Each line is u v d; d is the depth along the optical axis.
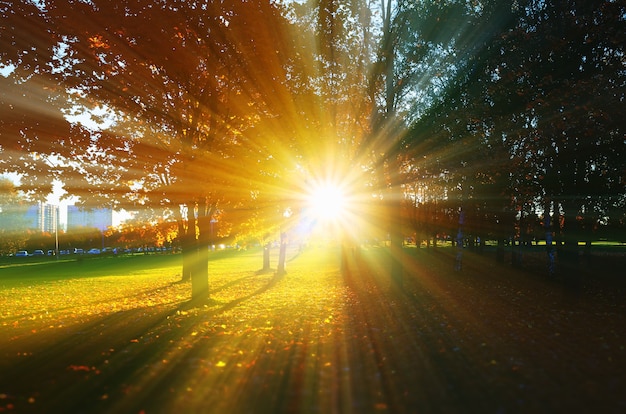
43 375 7.85
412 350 9.28
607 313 13.03
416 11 19.64
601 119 14.16
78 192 16.97
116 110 16.64
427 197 30.78
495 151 16.77
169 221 23.06
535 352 8.66
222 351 9.55
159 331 12.16
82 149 16.20
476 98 17.59
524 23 16.52
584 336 9.90
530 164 15.55
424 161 20.81
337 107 20.45
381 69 19.80
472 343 9.64
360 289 23.64
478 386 6.90
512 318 12.59
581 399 6.19
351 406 6.23
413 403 6.30
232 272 44.44
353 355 9.05
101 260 75.06
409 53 19.80
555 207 16.58
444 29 18.84
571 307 14.47
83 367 8.30
